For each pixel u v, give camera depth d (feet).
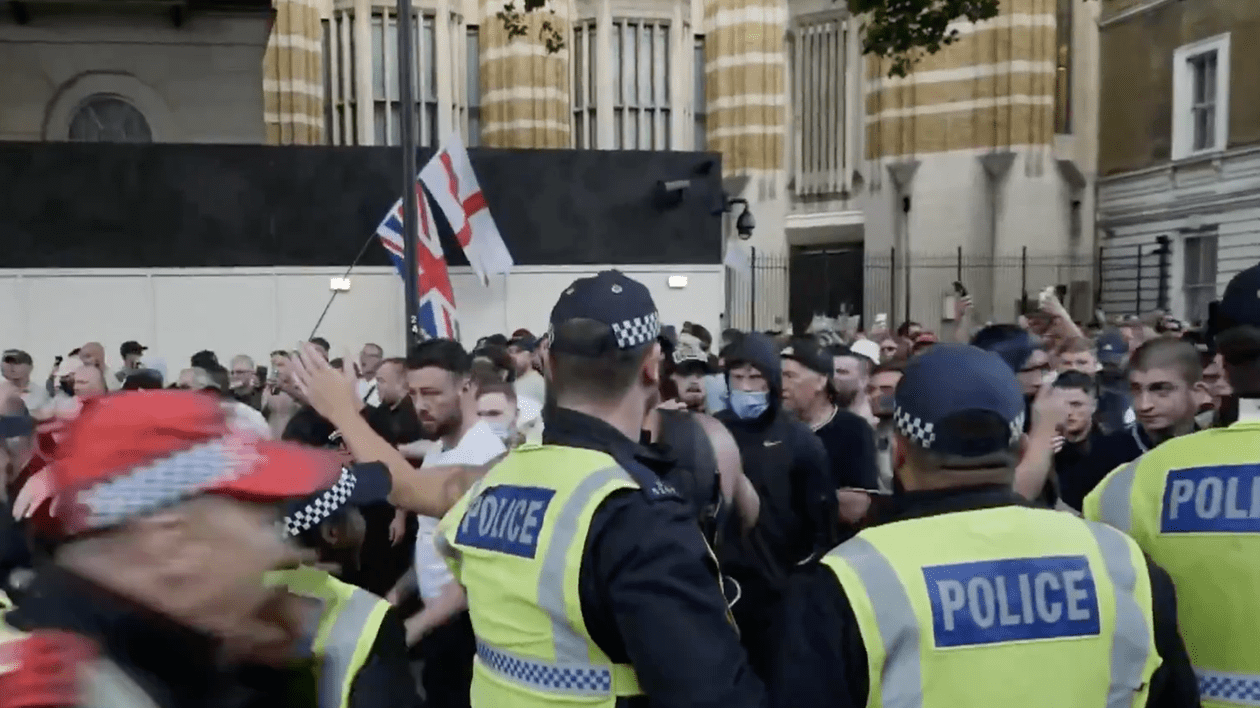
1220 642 7.64
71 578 4.05
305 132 84.74
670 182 48.80
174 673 4.13
